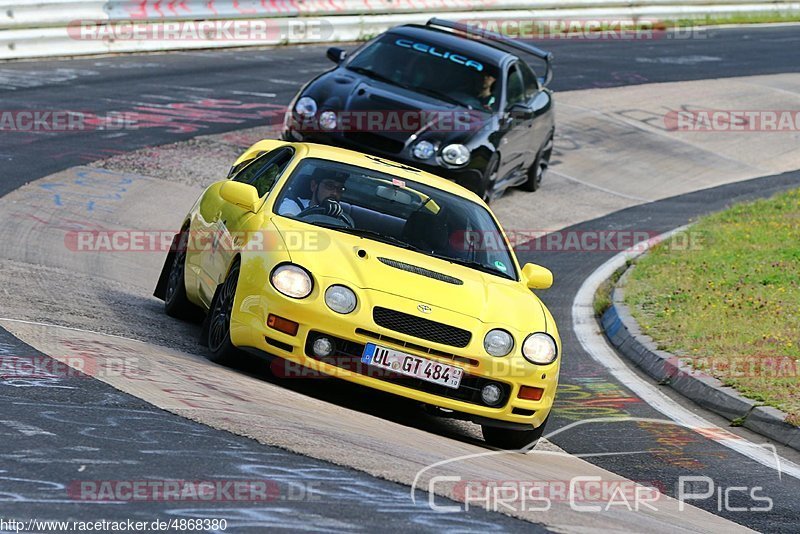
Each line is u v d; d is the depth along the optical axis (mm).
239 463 15875
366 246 23891
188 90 61781
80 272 32312
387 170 27375
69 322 24484
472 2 90375
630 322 37031
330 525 13781
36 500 13367
